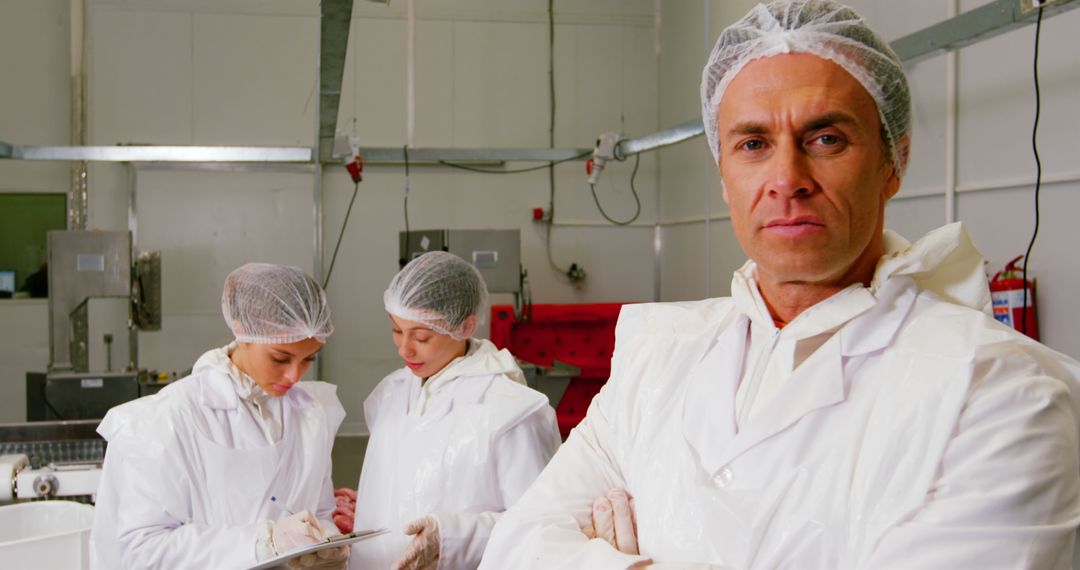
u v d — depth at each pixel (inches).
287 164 188.4
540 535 33.5
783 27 28.8
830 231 28.1
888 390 27.8
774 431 29.3
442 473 59.4
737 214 30.3
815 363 29.7
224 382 59.3
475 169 197.5
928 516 24.7
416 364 64.4
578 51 201.0
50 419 112.7
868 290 30.0
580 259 201.9
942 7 96.6
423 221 195.2
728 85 30.6
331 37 83.4
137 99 182.7
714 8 167.2
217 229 185.6
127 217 182.5
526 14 199.0
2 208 178.9
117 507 55.4
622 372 38.0
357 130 193.0
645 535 32.3
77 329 139.0
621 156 144.3
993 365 26.0
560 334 164.6
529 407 59.9
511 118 199.0
